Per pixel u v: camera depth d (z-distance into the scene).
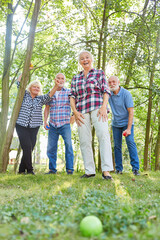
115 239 1.28
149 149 9.88
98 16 7.46
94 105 3.83
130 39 6.68
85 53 3.97
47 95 4.79
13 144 10.08
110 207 1.88
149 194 2.87
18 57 7.50
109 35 6.57
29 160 4.74
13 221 1.62
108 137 3.78
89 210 1.76
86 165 4.02
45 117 5.15
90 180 3.66
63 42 7.13
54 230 1.40
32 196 2.59
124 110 4.97
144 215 1.71
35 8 5.31
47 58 7.44
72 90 4.06
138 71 7.03
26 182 3.57
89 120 3.95
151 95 7.63
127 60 6.64
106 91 3.84
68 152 4.98
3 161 5.13
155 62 6.61
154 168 9.41
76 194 2.68
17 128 4.73
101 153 3.78
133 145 4.88
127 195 2.72
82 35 7.14
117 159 5.21
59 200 2.22
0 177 4.21
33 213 1.73
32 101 4.81
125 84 7.39
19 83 5.04
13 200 2.43
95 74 3.93
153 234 1.24
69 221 1.56
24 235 1.38
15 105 4.89
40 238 1.30
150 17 7.13
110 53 6.62
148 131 7.88
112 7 6.32
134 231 1.41
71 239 1.32
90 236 1.40
